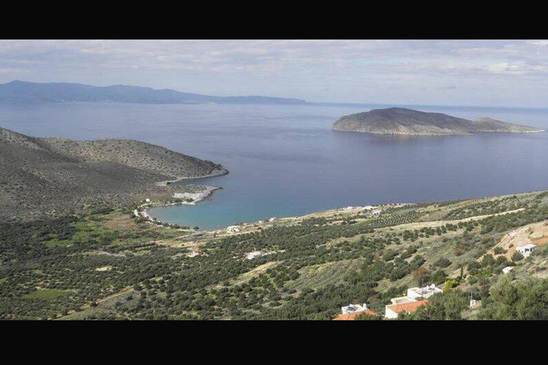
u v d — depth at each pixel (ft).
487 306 98.43
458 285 152.87
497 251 171.42
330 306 161.68
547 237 167.84
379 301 159.63
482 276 146.51
